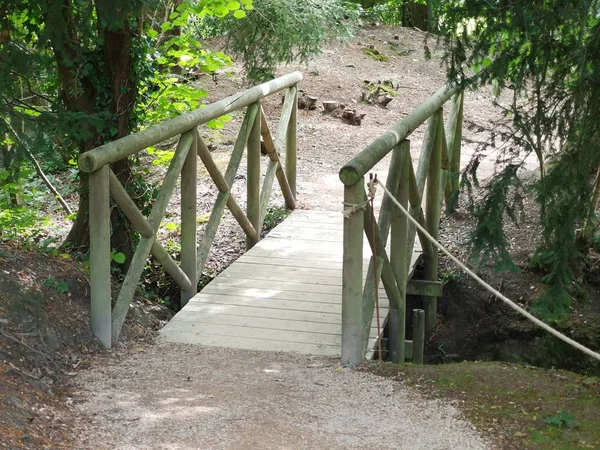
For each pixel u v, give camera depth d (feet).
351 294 17.06
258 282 22.81
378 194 32.37
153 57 23.85
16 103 19.81
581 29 16.74
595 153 18.62
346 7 41.01
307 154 38.58
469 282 26.45
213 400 15.05
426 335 25.50
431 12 17.87
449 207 20.63
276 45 37.65
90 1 18.74
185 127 20.94
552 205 19.17
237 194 32.27
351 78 48.93
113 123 21.52
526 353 24.54
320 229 28.14
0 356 15.07
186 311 20.71
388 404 14.92
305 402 15.06
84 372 16.28
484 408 14.47
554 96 18.45
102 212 17.54
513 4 17.01
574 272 25.49
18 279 17.67
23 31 19.88
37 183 33.96
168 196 20.59
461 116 29.53
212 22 37.81
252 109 25.94
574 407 14.26
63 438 13.03
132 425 13.79
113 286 20.90
